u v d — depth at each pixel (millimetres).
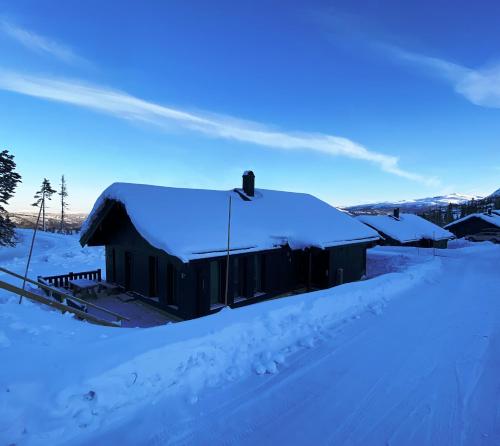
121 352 3910
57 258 21234
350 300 8078
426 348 5684
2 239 32906
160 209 11281
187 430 3305
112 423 3268
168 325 5086
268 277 12859
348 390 4207
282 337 5598
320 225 16062
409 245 35562
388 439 3279
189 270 9727
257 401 3887
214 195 14719
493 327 6973
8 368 3428
